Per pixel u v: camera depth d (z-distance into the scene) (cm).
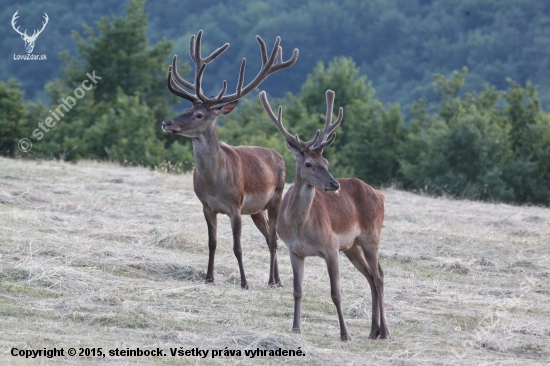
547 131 7156
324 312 2378
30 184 3666
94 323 2053
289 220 2102
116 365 1775
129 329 2034
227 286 2572
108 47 9112
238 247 2628
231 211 2652
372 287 2227
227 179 2628
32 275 2328
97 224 3092
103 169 4453
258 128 9019
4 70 16425
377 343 2122
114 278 2444
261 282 2666
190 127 2575
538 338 2280
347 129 9119
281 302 2409
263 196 2781
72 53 16625
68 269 2398
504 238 3488
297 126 8788
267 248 3111
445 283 2812
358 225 2212
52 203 3341
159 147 7306
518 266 3092
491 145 6681
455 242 3375
